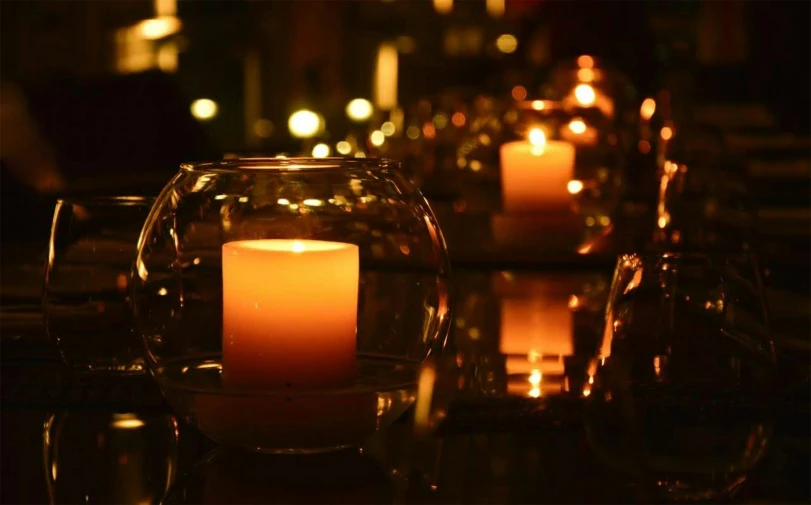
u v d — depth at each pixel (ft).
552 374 3.14
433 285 2.61
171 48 15.55
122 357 3.08
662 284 2.48
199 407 2.45
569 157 4.47
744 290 2.50
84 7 14.85
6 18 14.05
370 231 2.59
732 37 15.65
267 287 2.41
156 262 2.56
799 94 12.76
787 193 6.55
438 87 13.52
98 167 7.98
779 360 3.24
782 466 2.56
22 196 6.05
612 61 8.77
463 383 3.06
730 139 8.55
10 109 7.84
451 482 2.43
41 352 3.28
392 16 16.16
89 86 8.29
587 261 4.29
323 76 15.58
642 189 5.57
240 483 2.42
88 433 2.75
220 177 2.62
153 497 2.38
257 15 15.89
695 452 2.40
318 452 2.57
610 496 2.39
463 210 4.96
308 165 2.61
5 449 2.64
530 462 2.54
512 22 14.53
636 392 2.44
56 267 3.07
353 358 2.47
